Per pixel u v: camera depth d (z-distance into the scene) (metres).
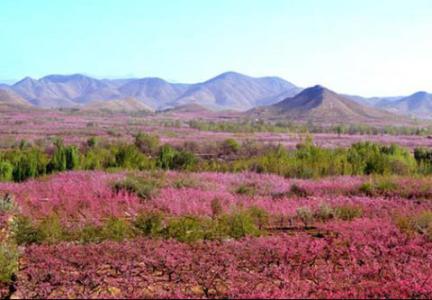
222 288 8.77
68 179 23.67
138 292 8.41
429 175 27.80
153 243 11.70
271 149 53.06
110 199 18.27
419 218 14.46
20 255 10.61
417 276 9.32
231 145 54.31
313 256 10.75
